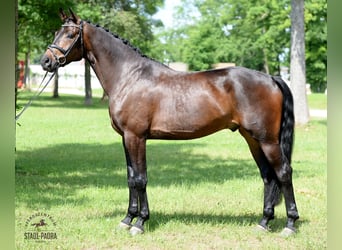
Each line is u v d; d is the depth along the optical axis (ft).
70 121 65.57
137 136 17.66
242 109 17.17
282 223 19.65
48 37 75.31
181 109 17.37
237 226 19.04
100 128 58.59
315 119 68.39
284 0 96.02
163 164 34.78
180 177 29.63
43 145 44.06
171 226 18.95
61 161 35.35
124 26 92.17
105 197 24.23
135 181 17.78
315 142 46.83
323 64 119.14
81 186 26.81
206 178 29.27
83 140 48.06
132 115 17.54
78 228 18.84
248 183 27.81
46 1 55.88
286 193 17.65
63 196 24.26
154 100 17.53
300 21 57.57
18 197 23.77
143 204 18.07
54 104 96.37
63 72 193.06
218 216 20.63
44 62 18.04
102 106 95.86
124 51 18.25
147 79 17.78
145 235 17.97
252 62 142.31
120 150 41.63
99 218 20.40
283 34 100.37
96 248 16.81
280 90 17.42
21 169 31.48
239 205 22.63
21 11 58.08
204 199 23.84
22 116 70.28
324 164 34.60
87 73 96.84
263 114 17.15
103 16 87.71
